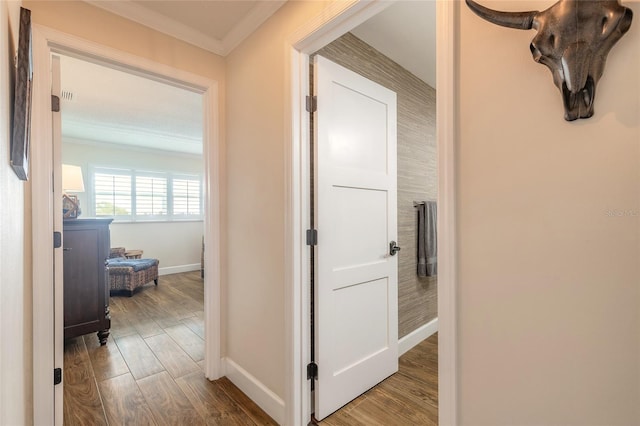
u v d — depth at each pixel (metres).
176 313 3.44
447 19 0.94
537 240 0.79
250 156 1.88
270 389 1.72
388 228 2.09
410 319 2.56
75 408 1.76
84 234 2.53
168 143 5.13
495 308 0.86
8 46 0.79
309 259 1.65
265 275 1.76
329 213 1.70
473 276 0.90
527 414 0.81
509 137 0.83
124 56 1.71
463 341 0.92
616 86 0.67
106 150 5.14
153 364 2.29
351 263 1.84
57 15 1.51
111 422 1.64
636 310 0.66
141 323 3.13
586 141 0.71
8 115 0.79
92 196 5.01
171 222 5.80
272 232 1.71
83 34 1.58
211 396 1.89
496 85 0.85
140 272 4.27
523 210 0.81
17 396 1.00
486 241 0.87
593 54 0.67
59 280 1.54
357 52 2.06
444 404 0.96
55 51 1.55
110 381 2.05
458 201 0.92
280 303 1.65
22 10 0.90
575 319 0.74
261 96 1.78
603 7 0.65
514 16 0.77
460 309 0.92
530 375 0.81
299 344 1.59
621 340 0.68
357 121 1.87
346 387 1.80
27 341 1.37
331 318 1.71
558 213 0.76
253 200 1.85
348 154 1.81
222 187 2.11
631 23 0.65
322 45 1.54
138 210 5.46
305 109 1.63
